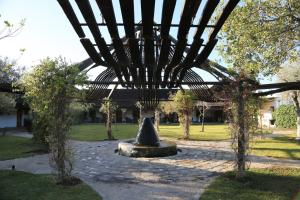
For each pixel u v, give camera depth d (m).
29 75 10.30
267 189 8.86
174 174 10.77
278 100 35.31
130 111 47.03
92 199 8.02
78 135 24.89
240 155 9.97
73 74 9.80
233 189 8.84
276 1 10.34
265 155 14.36
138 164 12.58
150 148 14.22
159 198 8.13
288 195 8.36
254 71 10.49
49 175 10.43
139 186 9.29
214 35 5.30
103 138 22.73
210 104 30.44
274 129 32.44
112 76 12.34
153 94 14.70
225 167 11.85
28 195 8.27
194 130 30.94
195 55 6.14
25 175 10.40
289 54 11.25
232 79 10.70
